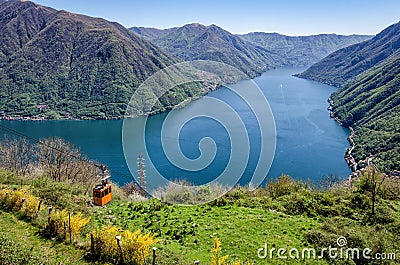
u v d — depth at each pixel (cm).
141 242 1511
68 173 4228
